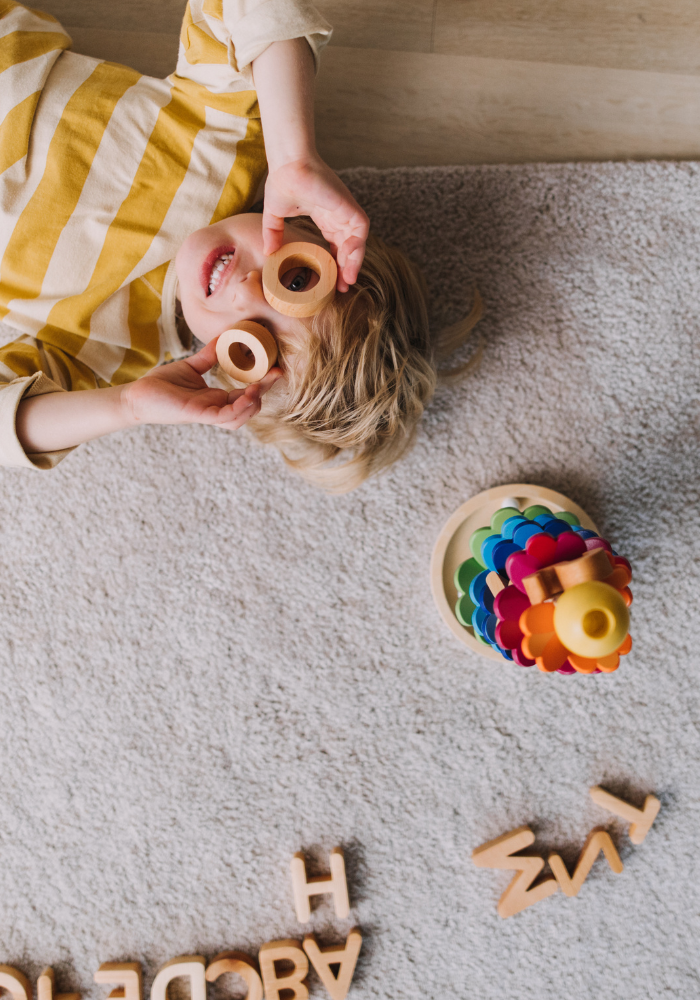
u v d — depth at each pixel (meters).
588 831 0.97
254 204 0.86
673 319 0.93
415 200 0.91
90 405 0.68
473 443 0.94
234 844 0.97
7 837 0.96
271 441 0.83
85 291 0.79
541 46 0.93
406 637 0.96
